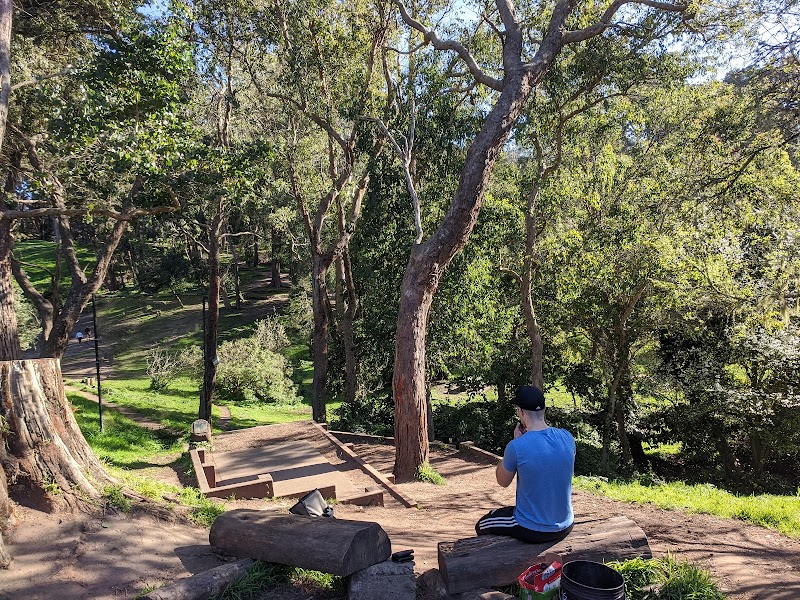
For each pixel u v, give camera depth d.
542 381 18.59
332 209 27.33
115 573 3.92
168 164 11.63
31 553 3.97
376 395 21.66
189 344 38.00
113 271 52.81
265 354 30.86
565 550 3.91
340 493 9.15
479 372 20.92
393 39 21.23
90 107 11.35
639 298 17.20
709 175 11.00
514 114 11.48
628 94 16.88
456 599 3.76
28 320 30.42
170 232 38.94
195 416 22.64
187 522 5.00
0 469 4.22
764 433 17.44
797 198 13.14
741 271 14.45
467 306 17.23
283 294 51.66
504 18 12.07
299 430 16.38
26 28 15.59
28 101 14.47
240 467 10.84
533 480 3.83
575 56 15.45
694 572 4.02
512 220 17.94
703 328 16.86
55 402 4.78
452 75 18.27
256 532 4.06
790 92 8.60
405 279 11.98
